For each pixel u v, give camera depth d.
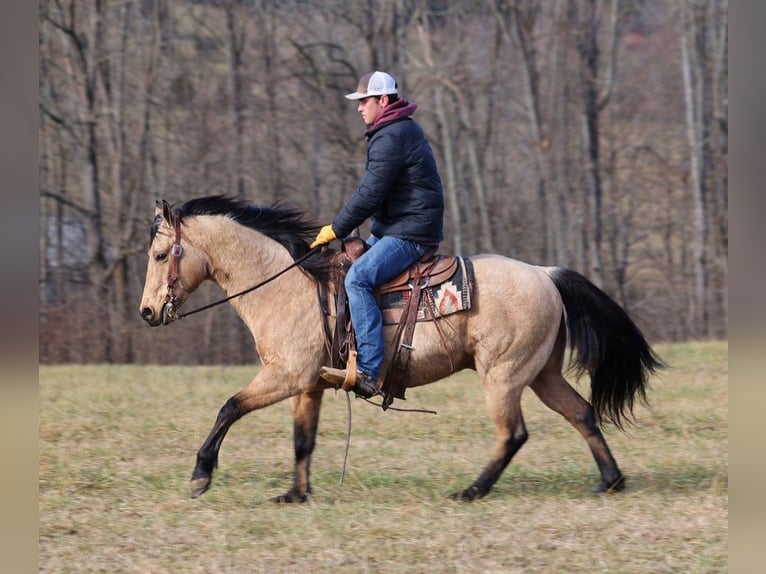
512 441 9.04
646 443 11.67
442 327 8.80
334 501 9.10
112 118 32.50
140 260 32.44
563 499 9.06
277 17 33.28
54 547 7.71
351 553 7.46
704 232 33.03
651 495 9.12
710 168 33.47
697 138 33.06
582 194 34.09
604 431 12.24
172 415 13.52
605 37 35.25
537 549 7.55
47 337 31.08
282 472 10.35
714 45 33.16
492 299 8.86
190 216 9.13
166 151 33.06
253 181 33.09
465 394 15.36
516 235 34.47
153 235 9.13
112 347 31.25
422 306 8.79
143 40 33.00
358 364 8.70
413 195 8.77
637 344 9.40
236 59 33.03
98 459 10.88
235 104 33.06
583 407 9.38
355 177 32.91
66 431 12.41
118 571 7.19
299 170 33.22
